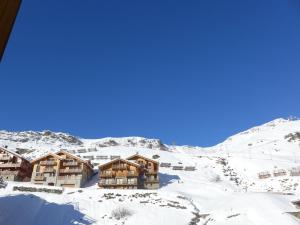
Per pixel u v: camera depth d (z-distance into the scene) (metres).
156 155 110.00
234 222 45.62
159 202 54.69
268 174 92.50
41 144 135.00
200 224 47.12
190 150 164.38
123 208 48.78
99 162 100.56
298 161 115.94
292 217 45.62
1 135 141.00
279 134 176.38
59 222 42.84
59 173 75.00
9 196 48.03
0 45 4.10
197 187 75.12
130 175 72.12
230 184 88.06
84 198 55.44
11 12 4.13
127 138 171.25
